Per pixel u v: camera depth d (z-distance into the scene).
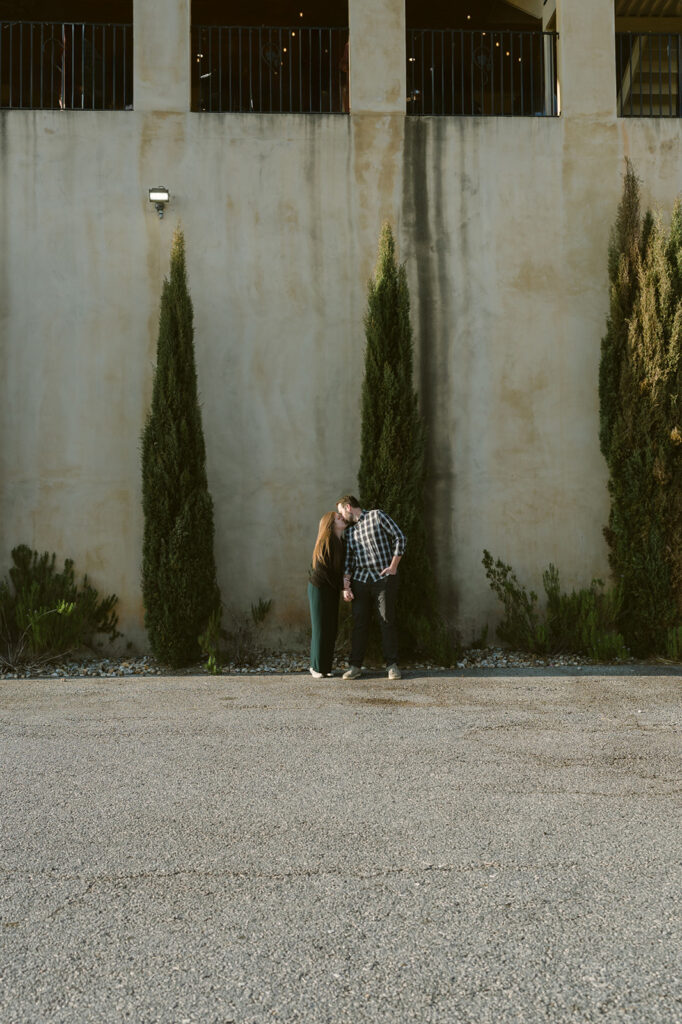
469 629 9.66
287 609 9.57
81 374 9.55
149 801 4.15
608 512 9.83
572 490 9.84
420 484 9.23
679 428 9.26
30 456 9.46
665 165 10.14
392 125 9.93
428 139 9.96
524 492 9.80
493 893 3.06
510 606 9.41
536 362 9.89
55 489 9.45
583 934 2.74
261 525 9.60
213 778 4.55
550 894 3.05
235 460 9.63
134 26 9.82
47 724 5.98
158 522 8.88
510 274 9.92
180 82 9.81
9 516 9.41
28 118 9.66
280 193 9.81
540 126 10.04
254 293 9.74
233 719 6.12
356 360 9.77
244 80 14.80
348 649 9.11
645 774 4.61
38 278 9.58
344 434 9.72
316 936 2.74
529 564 9.76
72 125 9.69
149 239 9.70
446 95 14.94
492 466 9.80
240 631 9.31
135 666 8.98
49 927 2.81
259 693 7.27
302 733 5.64
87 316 9.59
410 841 3.60
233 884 3.15
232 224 9.77
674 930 2.77
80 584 9.42
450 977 2.48
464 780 4.50
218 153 9.80
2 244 9.58
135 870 3.29
